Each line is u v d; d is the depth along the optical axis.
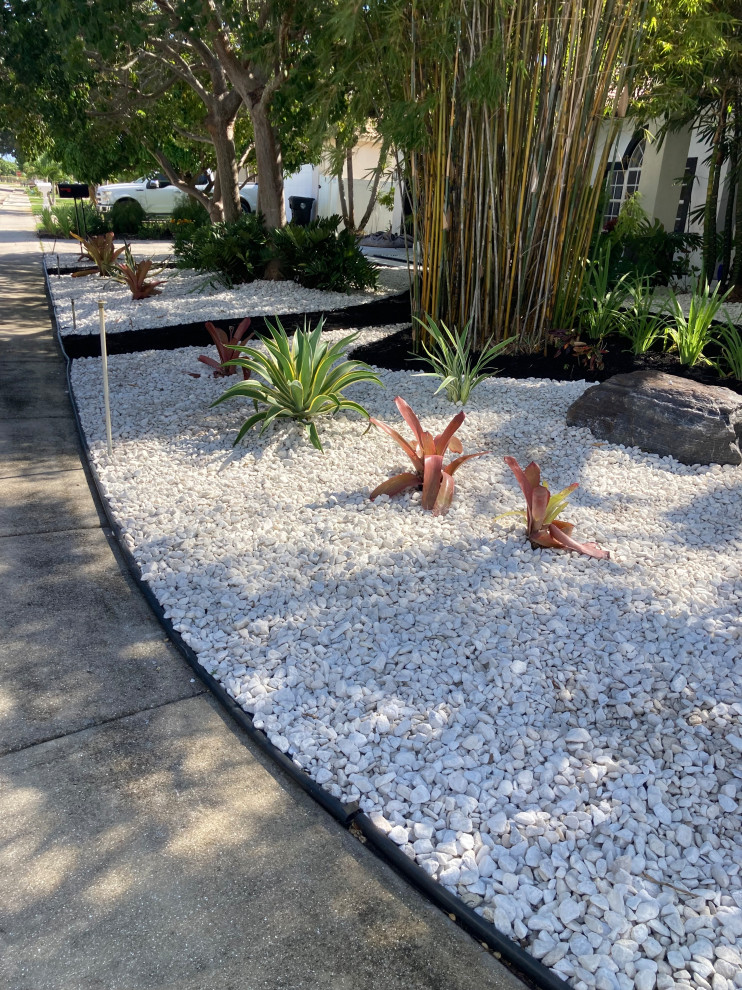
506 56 5.00
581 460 4.08
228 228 10.22
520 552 3.09
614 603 2.76
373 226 19.78
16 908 1.59
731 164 8.15
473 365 5.74
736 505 3.59
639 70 5.88
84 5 7.08
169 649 2.53
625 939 1.55
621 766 2.02
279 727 2.15
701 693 2.29
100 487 3.73
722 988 1.45
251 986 1.46
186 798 1.92
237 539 3.19
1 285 10.01
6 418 4.76
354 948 1.55
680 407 4.11
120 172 15.14
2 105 10.77
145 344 6.70
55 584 2.88
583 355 5.66
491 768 2.01
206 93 10.75
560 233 5.65
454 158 5.48
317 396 4.39
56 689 2.30
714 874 1.71
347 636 2.57
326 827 1.85
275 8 7.43
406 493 3.63
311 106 8.34
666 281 9.05
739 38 6.61
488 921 1.61
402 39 5.18
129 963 1.49
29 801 1.88
